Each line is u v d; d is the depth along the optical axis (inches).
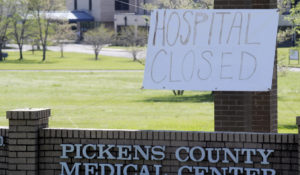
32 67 3117.6
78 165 420.5
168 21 441.4
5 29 3740.2
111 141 416.8
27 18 3912.4
